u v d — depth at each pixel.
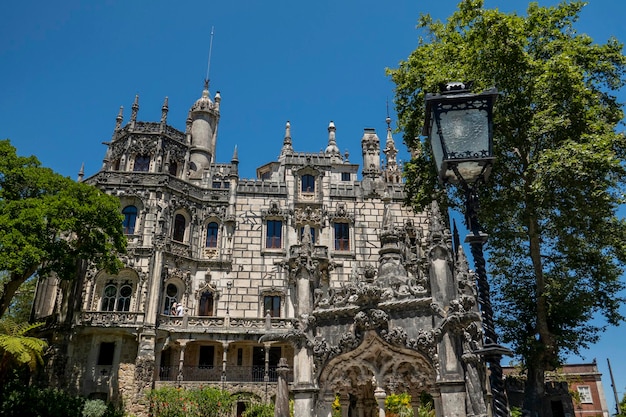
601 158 24.16
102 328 41.09
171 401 34.69
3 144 38.19
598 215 27.38
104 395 40.09
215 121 65.94
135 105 52.19
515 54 27.80
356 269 14.93
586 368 53.22
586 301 29.61
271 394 41.22
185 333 42.84
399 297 12.74
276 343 43.75
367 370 12.93
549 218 30.19
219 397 35.91
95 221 39.00
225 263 47.91
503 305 33.47
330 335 13.04
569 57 27.41
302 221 50.19
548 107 27.02
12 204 35.25
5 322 35.06
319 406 12.80
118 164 51.56
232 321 43.97
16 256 33.53
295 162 52.59
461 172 9.32
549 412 26.94
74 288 42.94
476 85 27.19
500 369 8.14
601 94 29.95
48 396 33.50
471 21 31.58
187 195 49.25
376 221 50.88
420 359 12.27
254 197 50.84
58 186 39.12
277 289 47.28
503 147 29.05
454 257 12.93
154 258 44.41
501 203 28.89
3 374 32.12
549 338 27.77
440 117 9.33
